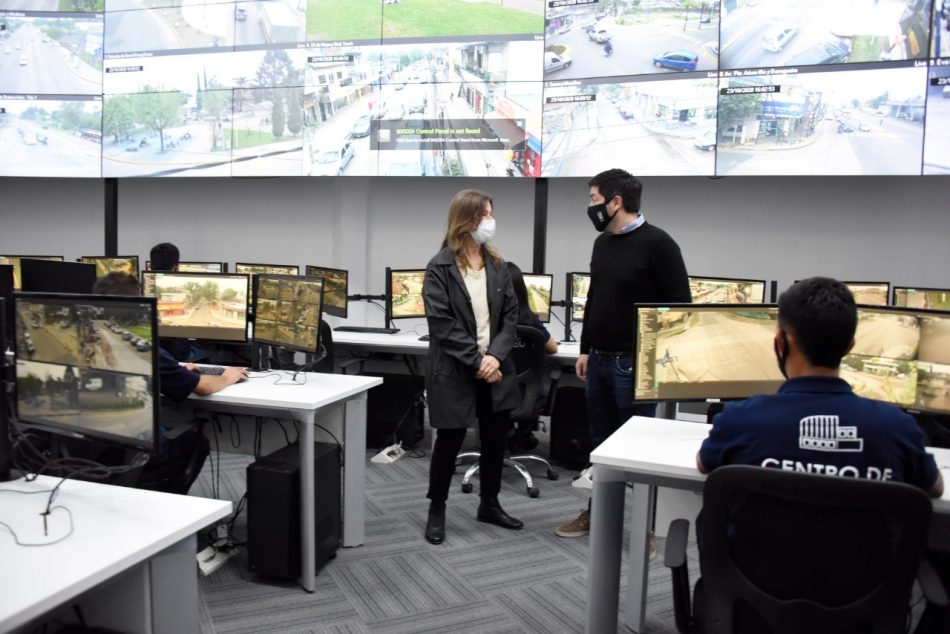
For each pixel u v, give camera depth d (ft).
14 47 17.90
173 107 17.35
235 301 9.39
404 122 15.97
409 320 17.42
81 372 4.79
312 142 16.55
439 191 17.65
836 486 3.48
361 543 8.62
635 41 14.39
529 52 15.16
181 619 4.29
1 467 4.89
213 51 17.07
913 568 3.54
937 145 12.64
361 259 17.99
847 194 14.80
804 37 13.30
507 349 8.41
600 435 8.39
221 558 8.00
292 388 7.90
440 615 6.93
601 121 14.73
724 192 15.61
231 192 19.17
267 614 6.89
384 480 11.43
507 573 7.92
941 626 4.05
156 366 4.42
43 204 20.02
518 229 17.19
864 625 3.71
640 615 6.69
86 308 4.71
